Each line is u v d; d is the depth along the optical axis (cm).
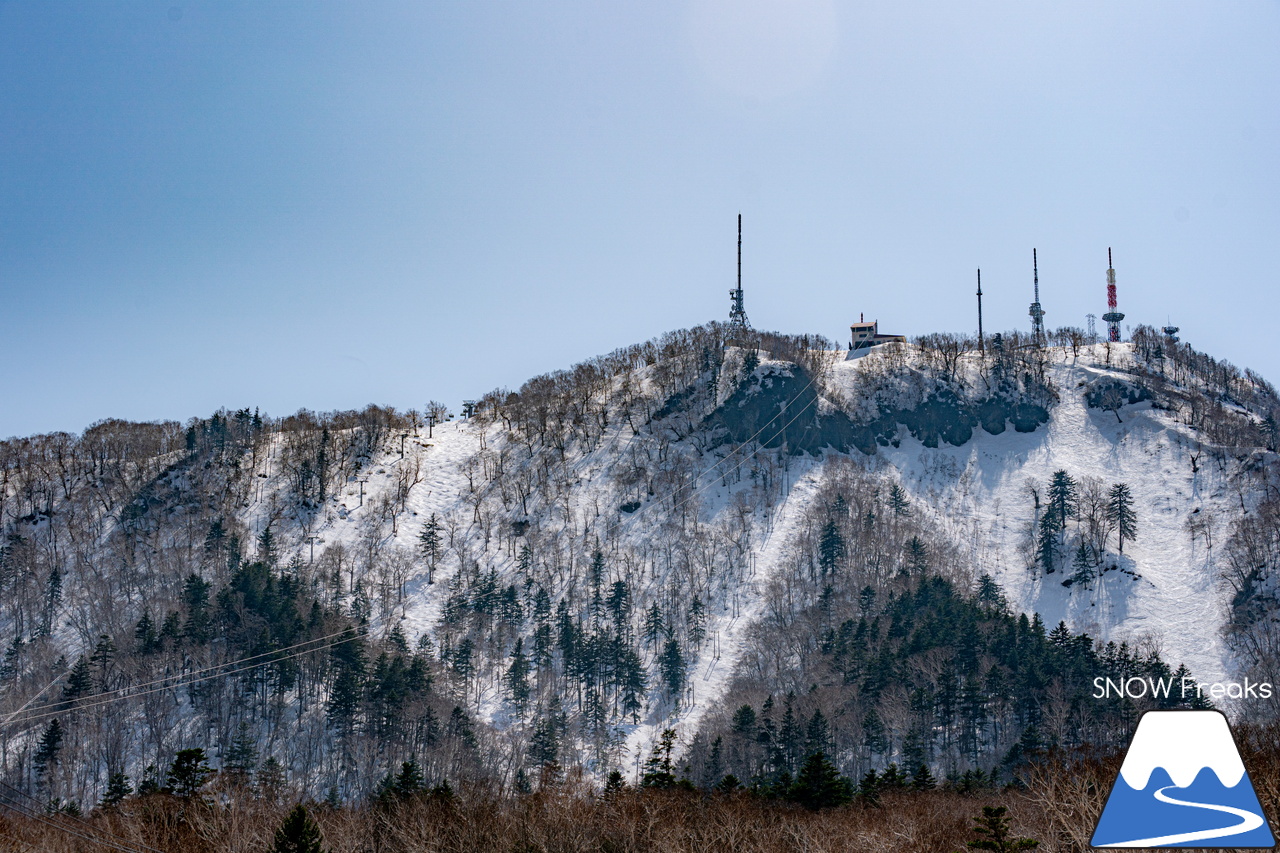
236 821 6944
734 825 6725
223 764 11619
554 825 6806
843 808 7869
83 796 11925
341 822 7288
